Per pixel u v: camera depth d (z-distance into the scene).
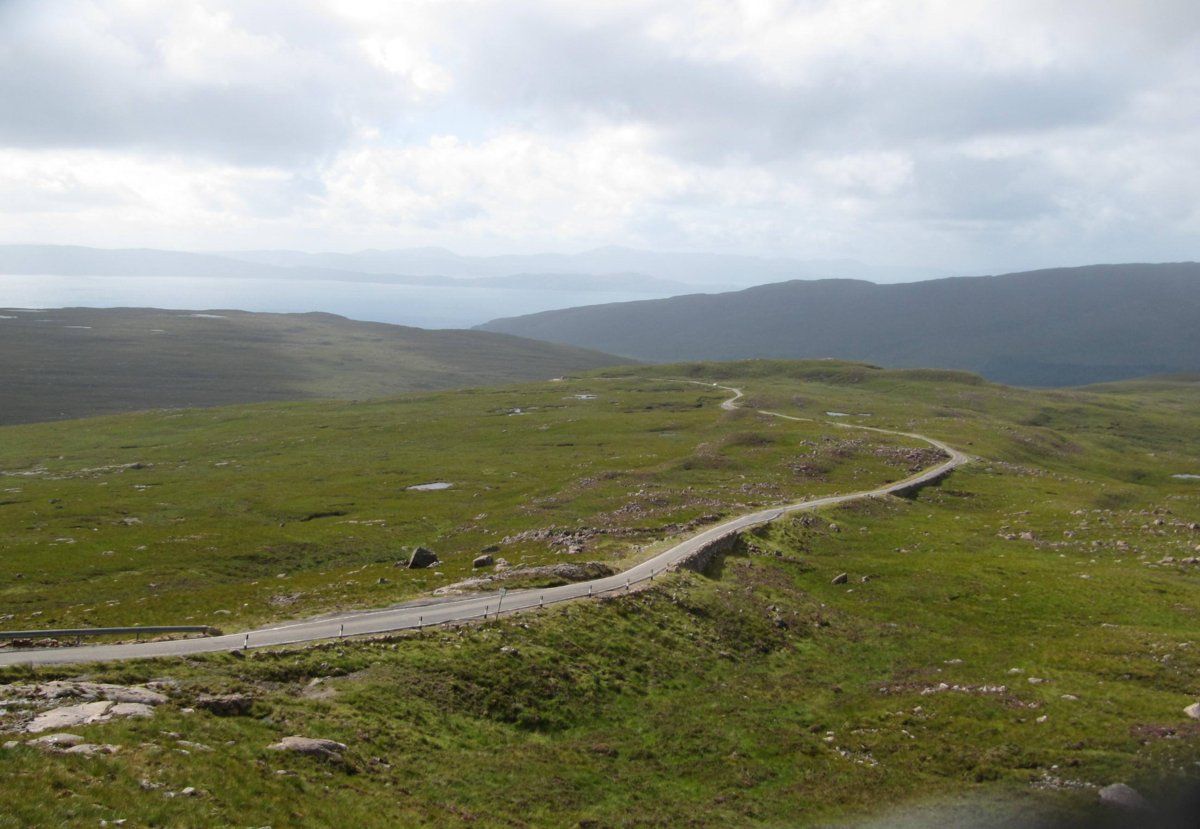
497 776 33.91
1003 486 114.69
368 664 41.72
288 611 52.91
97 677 35.47
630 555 70.88
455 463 158.50
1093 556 76.81
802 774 36.81
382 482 143.50
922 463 131.12
